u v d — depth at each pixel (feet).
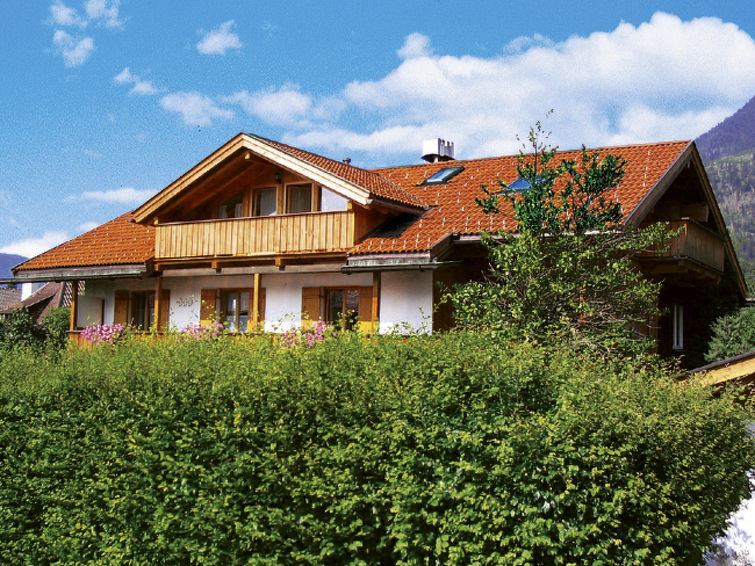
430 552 20.97
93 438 27.04
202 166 67.82
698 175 66.74
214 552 22.49
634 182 58.80
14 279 78.28
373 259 58.39
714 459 23.38
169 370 25.80
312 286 66.23
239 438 22.70
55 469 28.30
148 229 79.25
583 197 45.34
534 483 19.58
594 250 40.34
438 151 89.10
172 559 24.07
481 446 20.39
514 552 19.60
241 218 66.59
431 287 59.62
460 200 65.62
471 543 20.04
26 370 32.65
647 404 20.86
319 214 63.00
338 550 21.07
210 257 67.87
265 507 22.08
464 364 21.91
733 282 76.07
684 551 21.67
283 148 66.28
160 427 24.56
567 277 39.60
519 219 42.65
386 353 23.61
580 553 19.11
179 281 73.05
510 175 68.80
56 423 28.76
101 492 26.61
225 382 23.88
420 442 20.84
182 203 71.67
